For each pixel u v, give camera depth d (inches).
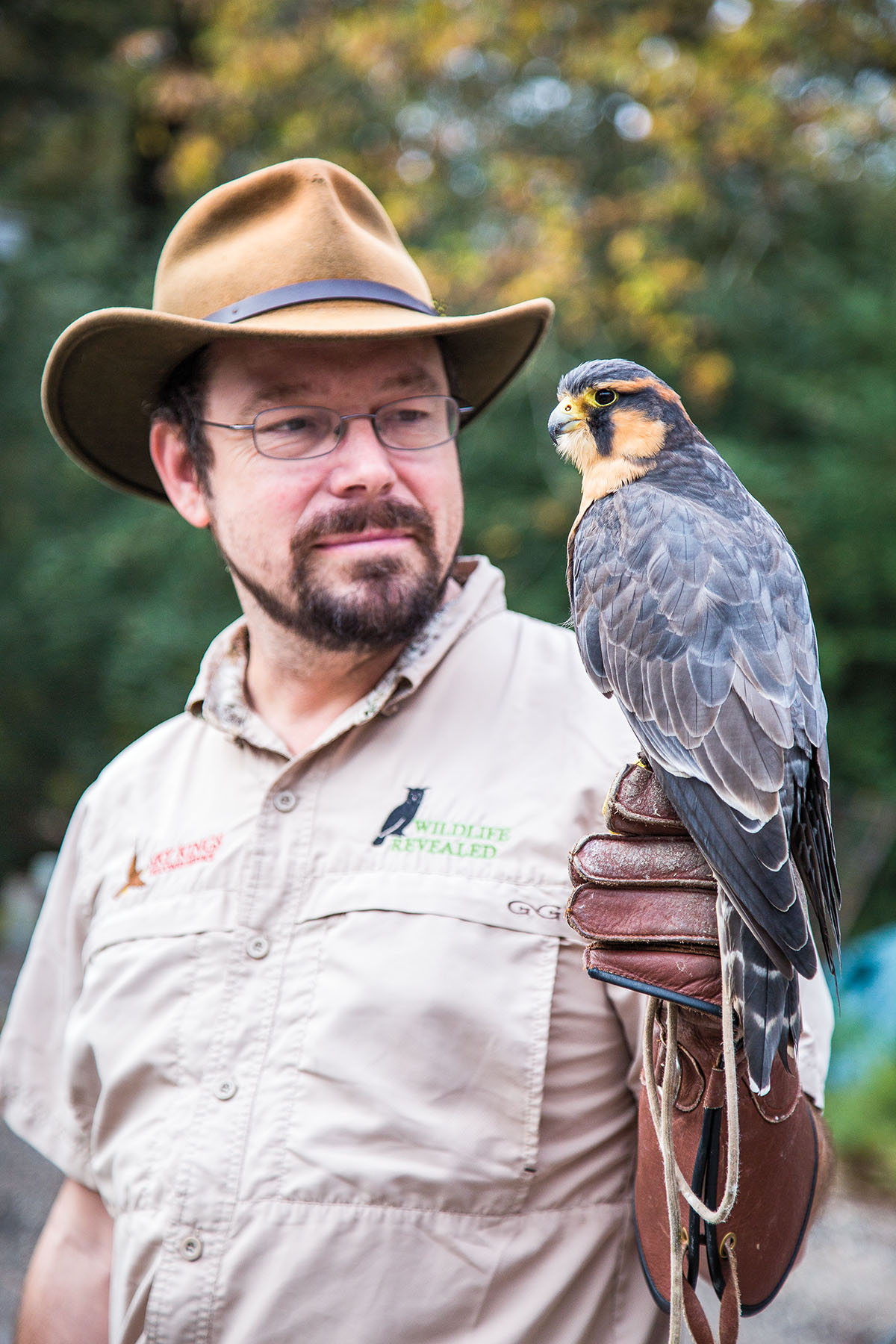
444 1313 68.4
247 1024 74.4
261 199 84.4
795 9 320.5
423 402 82.2
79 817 90.6
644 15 319.6
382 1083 70.6
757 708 66.6
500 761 77.7
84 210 478.6
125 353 86.3
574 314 325.1
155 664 376.8
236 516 81.9
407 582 78.6
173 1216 71.8
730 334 363.3
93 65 487.2
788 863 61.6
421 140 356.2
